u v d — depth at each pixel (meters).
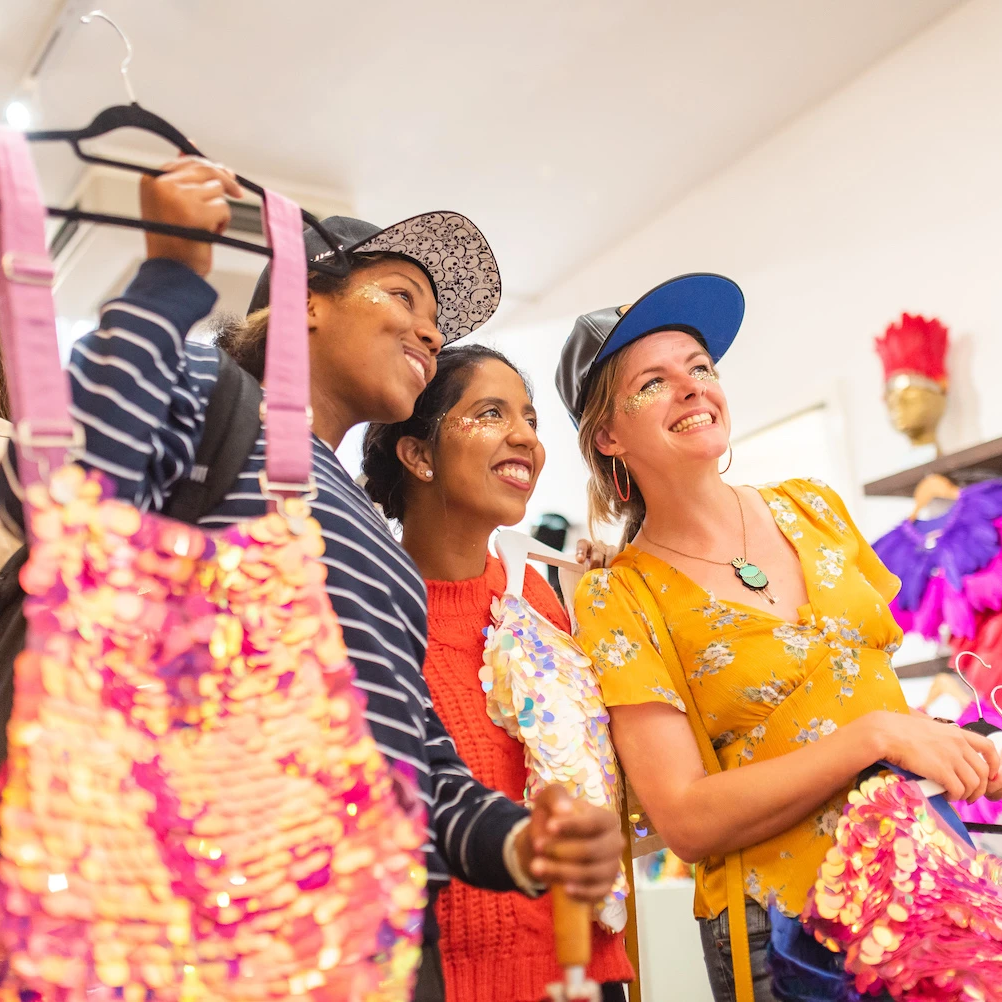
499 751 1.55
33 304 0.81
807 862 1.50
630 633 1.69
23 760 0.74
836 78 3.80
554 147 4.09
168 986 0.74
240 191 1.00
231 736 0.83
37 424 0.79
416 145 4.01
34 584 0.77
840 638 1.65
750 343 4.09
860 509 3.52
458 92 3.72
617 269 4.78
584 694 1.60
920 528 2.86
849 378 3.66
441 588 1.70
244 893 0.78
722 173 4.30
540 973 1.42
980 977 1.26
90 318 4.36
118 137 3.73
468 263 1.60
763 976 1.52
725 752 1.67
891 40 3.62
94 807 0.75
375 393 1.32
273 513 0.92
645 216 4.60
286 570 0.89
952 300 3.34
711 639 1.66
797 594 1.72
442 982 1.06
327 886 0.82
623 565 1.83
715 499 1.82
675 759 1.59
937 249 3.41
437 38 3.45
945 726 1.52
